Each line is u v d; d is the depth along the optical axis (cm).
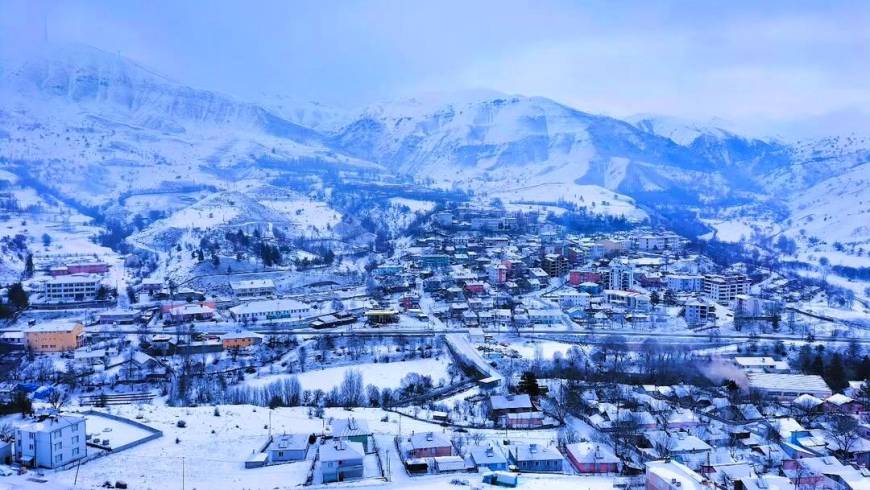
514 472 19900
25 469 18775
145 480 18825
